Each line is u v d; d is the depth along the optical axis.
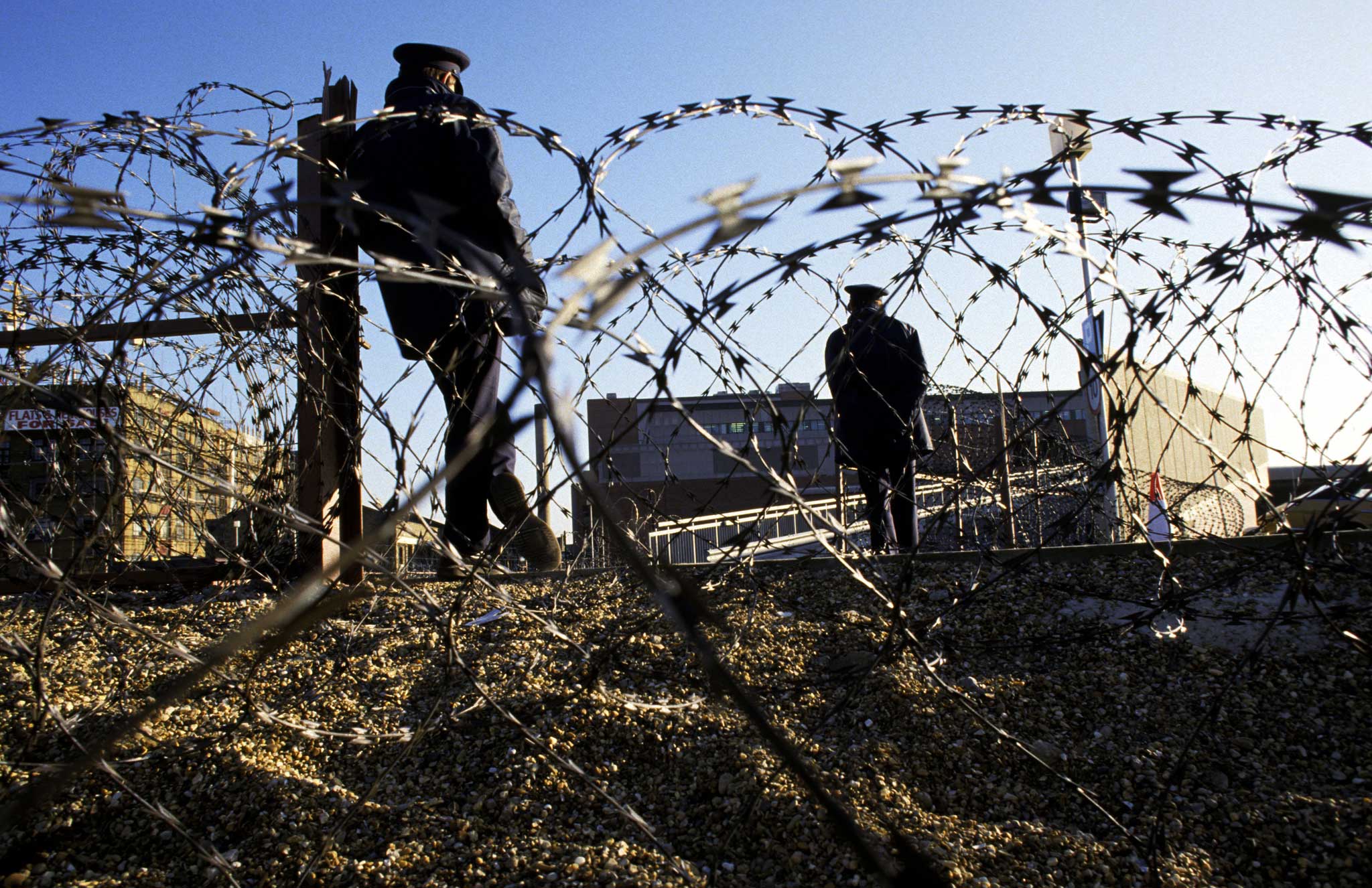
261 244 1.00
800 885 1.94
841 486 2.55
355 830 2.17
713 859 2.05
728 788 2.28
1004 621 3.05
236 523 3.44
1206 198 0.86
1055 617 3.04
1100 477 1.74
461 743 2.50
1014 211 1.01
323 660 2.99
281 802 2.26
